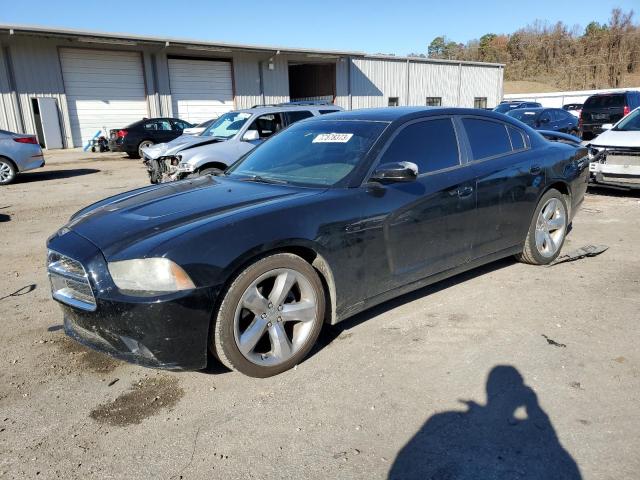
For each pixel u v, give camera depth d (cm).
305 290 315
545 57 7800
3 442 254
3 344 361
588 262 503
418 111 401
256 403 280
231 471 229
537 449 235
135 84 2283
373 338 351
